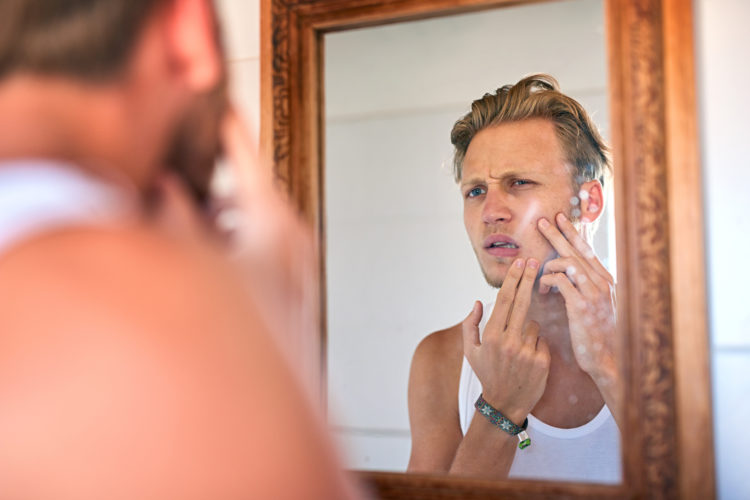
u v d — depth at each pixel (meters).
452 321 0.79
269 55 0.86
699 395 0.70
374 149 0.82
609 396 0.73
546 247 0.76
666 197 0.72
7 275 0.14
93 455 0.13
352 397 0.81
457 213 0.79
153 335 0.14
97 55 0.18
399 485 0.79
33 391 0.13
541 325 0.76
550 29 0.76
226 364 0.14
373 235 0.81
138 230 0.16
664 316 0.71
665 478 0.70
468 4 0.79
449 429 0.78
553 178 0.76
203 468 0.13
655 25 0.73
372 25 0.83
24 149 0.17
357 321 0.81
